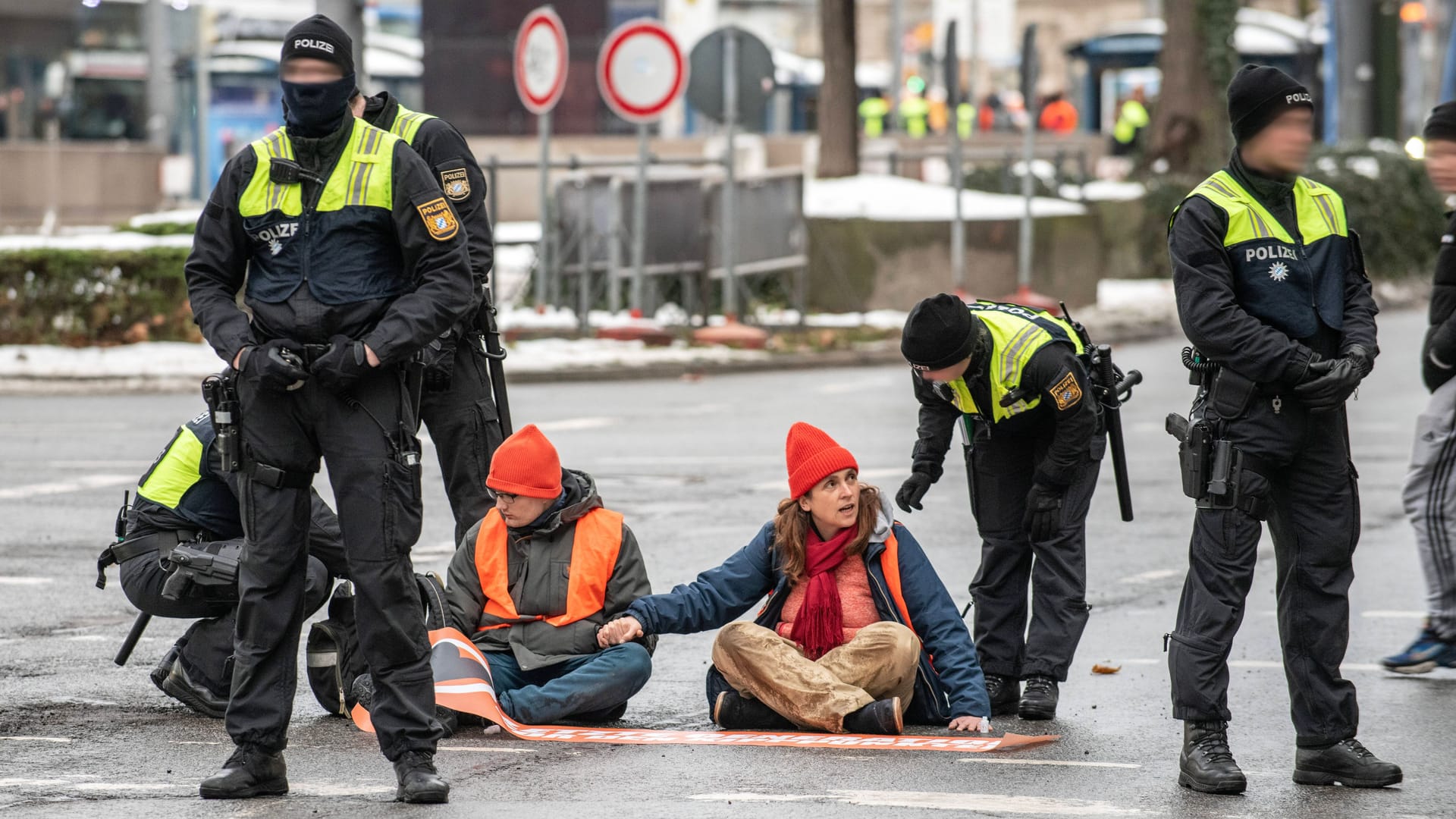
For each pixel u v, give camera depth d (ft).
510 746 53.78
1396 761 51.70
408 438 45.03
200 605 57.31
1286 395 47.57
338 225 44.29
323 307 44.14
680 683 63.82
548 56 172.55
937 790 48.06
